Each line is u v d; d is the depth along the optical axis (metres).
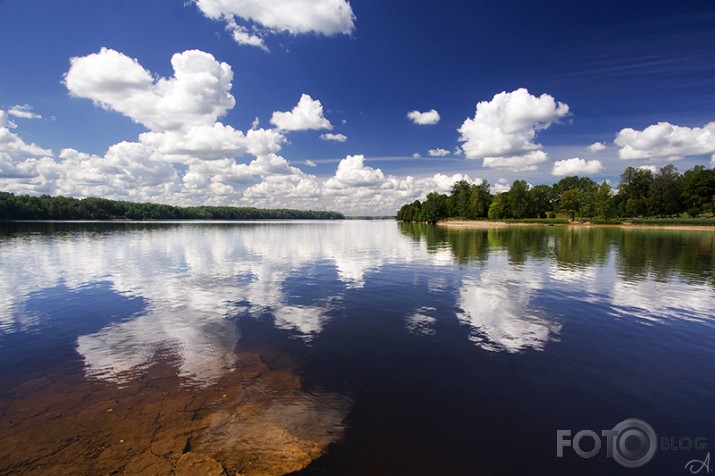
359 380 8.00
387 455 5.50
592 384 7.89
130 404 6.93
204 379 8.00
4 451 5.53
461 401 7.12
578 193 137.88
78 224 118.00
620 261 27.66
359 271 23.41
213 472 5.09
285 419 6.45
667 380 8.11
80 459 5.36
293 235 67.62
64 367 8.63
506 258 30.06
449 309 14.03
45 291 17.08
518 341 10.54
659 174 115.75
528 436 6.03
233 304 14.74
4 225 101.62
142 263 26.86
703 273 21.89
